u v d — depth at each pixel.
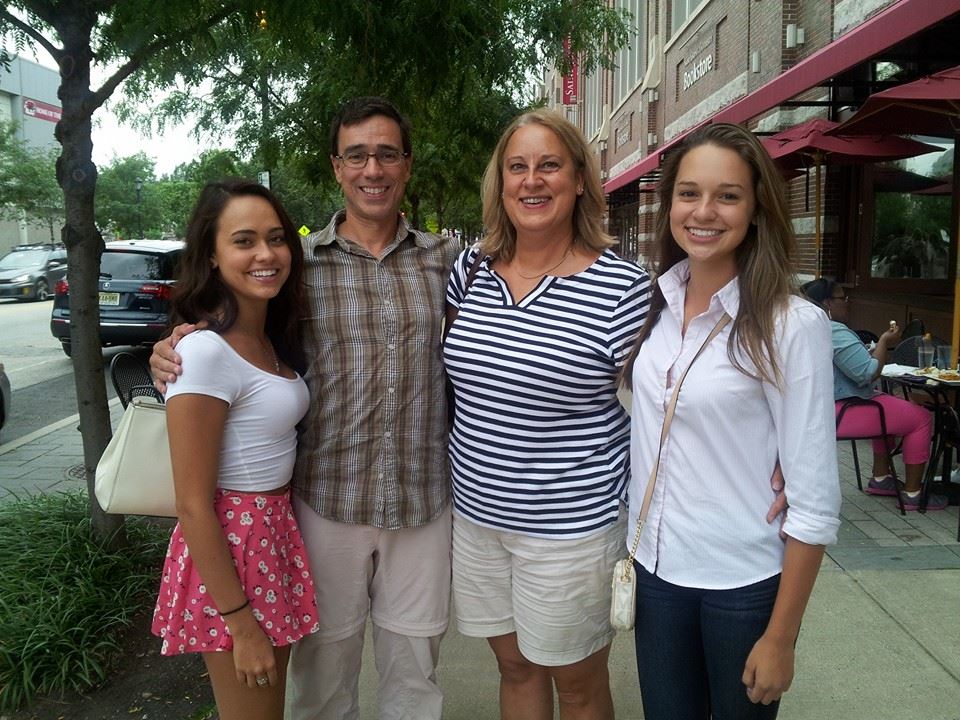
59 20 3.57
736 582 1.89
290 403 2.18
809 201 9.95
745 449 1.88
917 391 5.96
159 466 2.22
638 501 2.07
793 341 1.79
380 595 2.58
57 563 3.68
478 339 2.30
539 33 8.20
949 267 7.84
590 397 2.22
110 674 3.27
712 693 1.99
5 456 6.82
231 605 2.01
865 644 3.39
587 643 2.32
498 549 2.41
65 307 11.60
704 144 1.90
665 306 2.08
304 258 2.42
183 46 3.91
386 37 3.84
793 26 10.09
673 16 17.03
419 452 2.46
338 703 2.60
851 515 4.94
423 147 13.63
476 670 3.36
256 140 11.00
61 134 3.67
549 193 2.29
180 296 2.15
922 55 7.36
